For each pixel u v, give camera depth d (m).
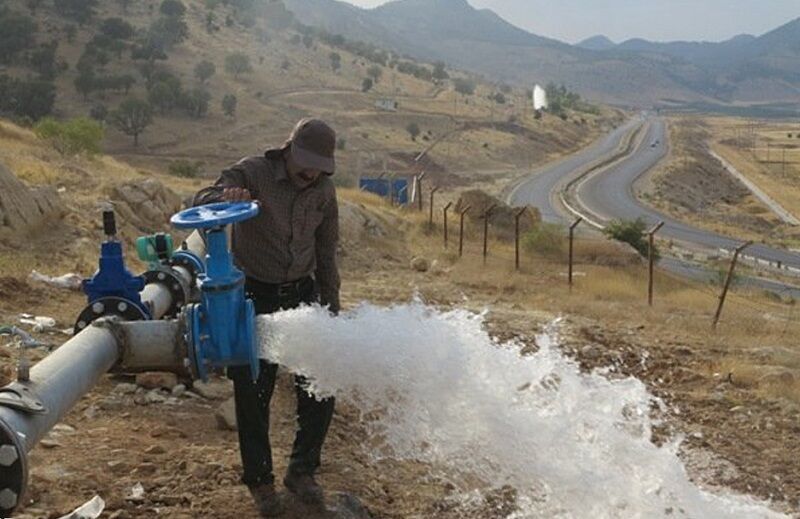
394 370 4.01
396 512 4.80
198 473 4.85
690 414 7.82
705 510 4.86
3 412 3.05
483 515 4.76
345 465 5.34
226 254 4.00
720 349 11.40
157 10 193.25
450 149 136.50
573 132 195.00
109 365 3.88
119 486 4.63
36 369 3.44
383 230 26.95
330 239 4.84
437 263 22.94
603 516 4.51
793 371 9.68
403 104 173.62
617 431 4.95
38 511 4.21
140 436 5.47
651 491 4.67
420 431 4.50
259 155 4.61
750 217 101.50
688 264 44.66
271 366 4.58
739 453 6.77
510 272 22.52
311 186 4.60
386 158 119.94
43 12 169.25
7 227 13.02
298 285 4.73
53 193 14.88
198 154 113.56
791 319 17.72
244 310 3.99
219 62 168.50
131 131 116.50
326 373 4.01
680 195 115.31
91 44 155.88
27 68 141.62
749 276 42.69
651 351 10.73
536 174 124.25
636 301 18.69
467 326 4.47
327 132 4.46
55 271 11.55
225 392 6.53
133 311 4.61
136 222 17.42
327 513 4.57
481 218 36.81
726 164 166.25
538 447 4.53
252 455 4.62
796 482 6.20
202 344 3.98
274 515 4.45
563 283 20.64
